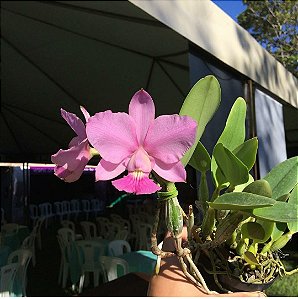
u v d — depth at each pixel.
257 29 15.60
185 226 0.90
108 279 3.41
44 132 8.31
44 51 4.04
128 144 0.69
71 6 2.88
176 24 2.08
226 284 0.77
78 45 3.83
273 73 4.03
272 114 4.75
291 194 0.79
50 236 8.55
